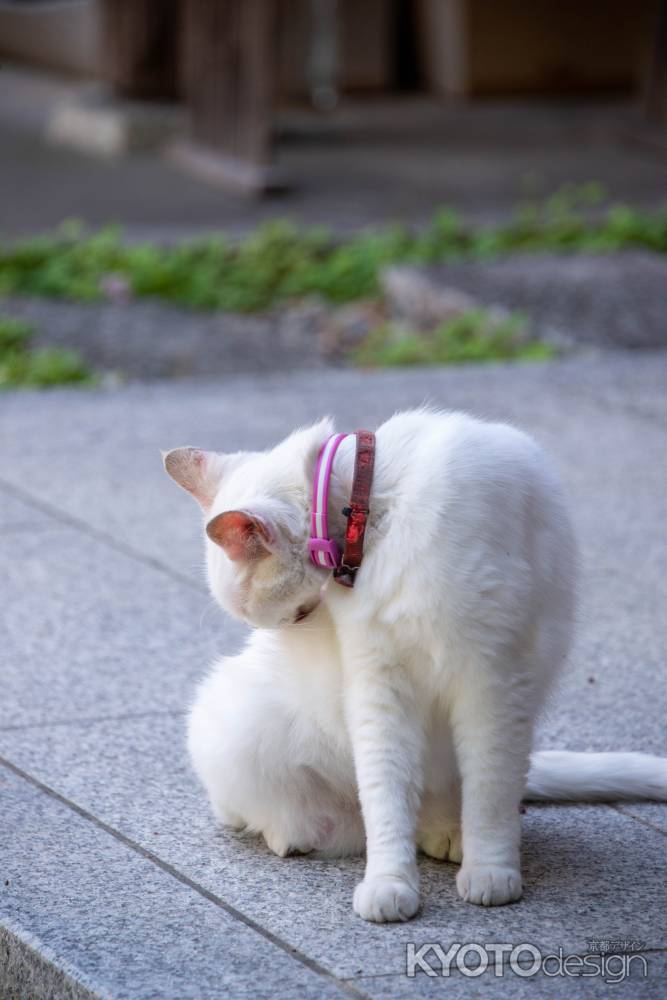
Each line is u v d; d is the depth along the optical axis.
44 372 11.25
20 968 3.94
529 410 9.90
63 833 4.58
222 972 3.73
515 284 13.58
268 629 4.13
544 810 4.76
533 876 4.27
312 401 10.23
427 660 3.97
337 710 4.20
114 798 4.84
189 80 20.70
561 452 8.98
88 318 13.60
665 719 5.43
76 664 6.00
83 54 26.06
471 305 12.84
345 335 13.31
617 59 25.38
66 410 10.05
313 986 3.66
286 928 3.97
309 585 3.99
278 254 15.25
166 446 9.13
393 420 4.20
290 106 24.42
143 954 3.82
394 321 13.71
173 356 12.47
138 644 6.22
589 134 22.66
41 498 8.16
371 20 25.03
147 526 7.75
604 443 9.19
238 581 4.00
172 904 4.12
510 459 4.08
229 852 4.48
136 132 21.78
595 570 7.07
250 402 10.23
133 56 23.12
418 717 4.08
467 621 3.88
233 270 14.99
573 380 10.69
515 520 4.01
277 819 4.41
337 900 4.15
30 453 8.99
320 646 4.16
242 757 4.32
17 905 4.09
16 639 6.26
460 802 4.37
